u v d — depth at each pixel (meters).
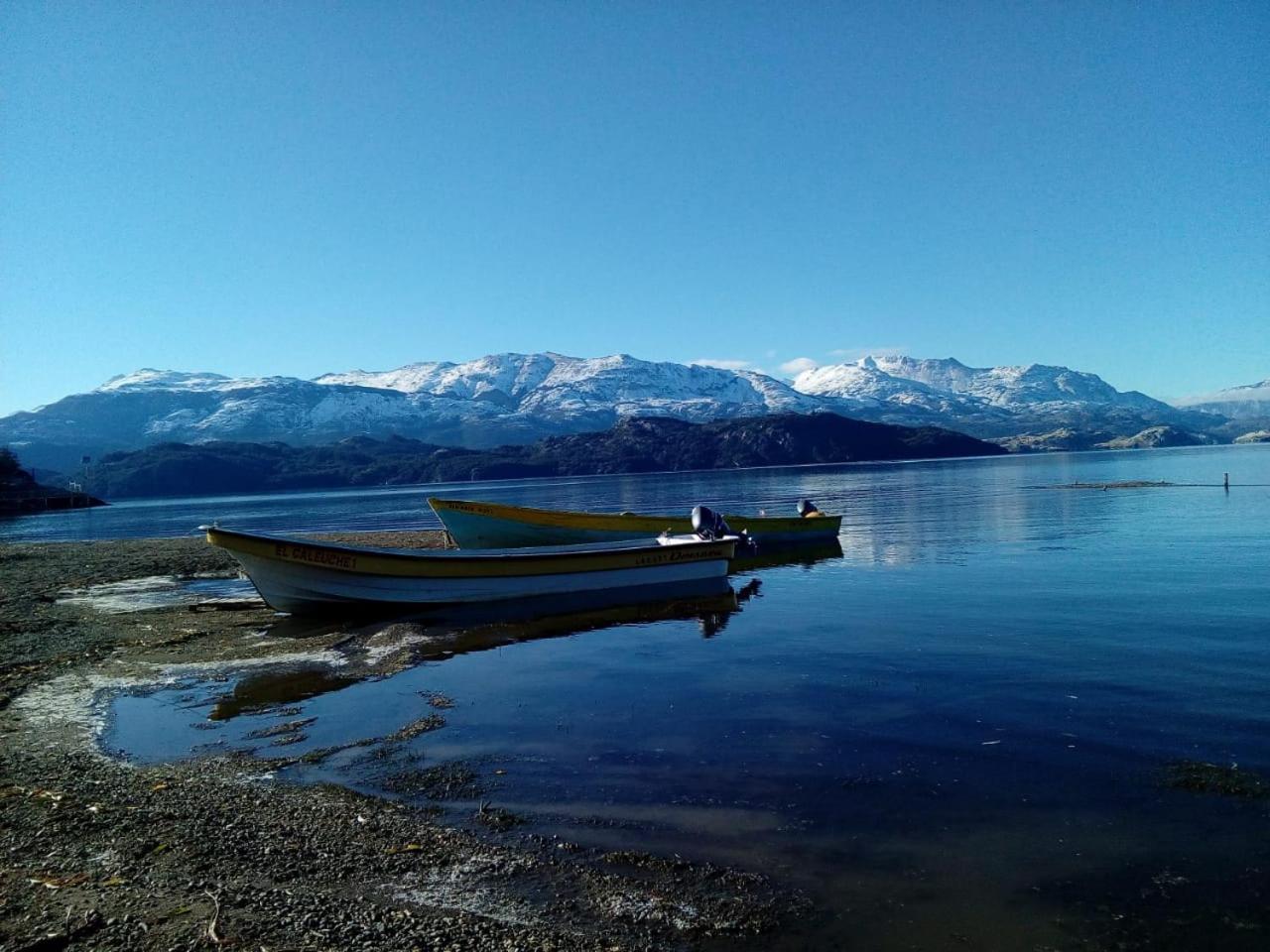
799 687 13.84
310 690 14.33
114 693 14.24
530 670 15.59
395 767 10.45
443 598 22.62
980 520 48.62
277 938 6.35
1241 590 22.12
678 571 25.22
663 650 17.30
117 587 28.52
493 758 10.70
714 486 116.25
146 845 8.16
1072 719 11.73
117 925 6.55
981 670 14.55
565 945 6.32
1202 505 54.16
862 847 8.02
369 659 16.50
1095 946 6.34
